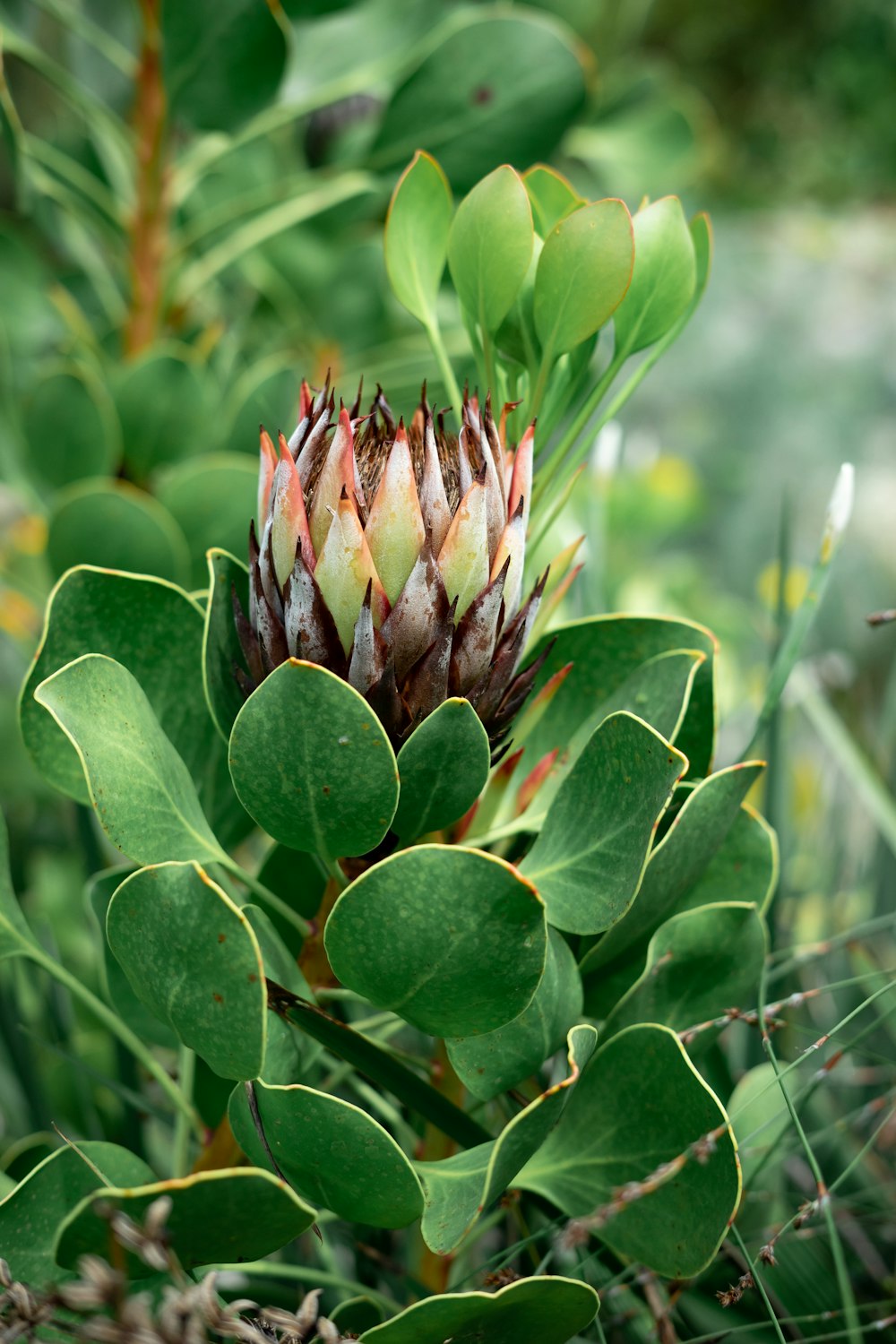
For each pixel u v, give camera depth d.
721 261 7.20
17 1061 1.23
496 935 0.90
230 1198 0.88
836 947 1.23
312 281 1.86
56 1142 1.12
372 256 1.81
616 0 2.34
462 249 0.98
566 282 0.96
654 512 2.56
